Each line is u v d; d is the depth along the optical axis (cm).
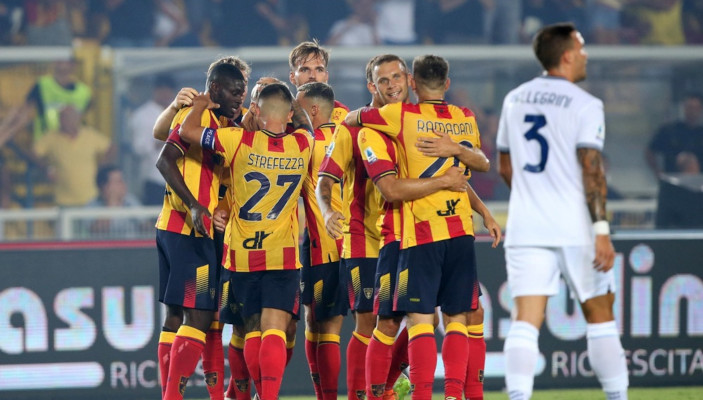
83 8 4766
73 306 2142
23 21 4691
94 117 4303
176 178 1597
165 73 4356
